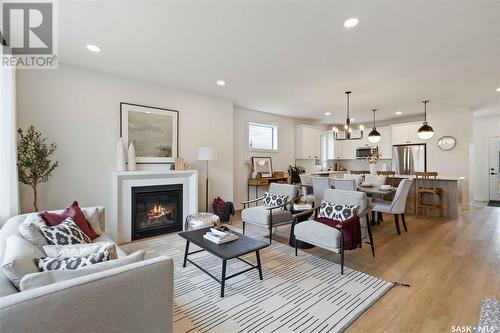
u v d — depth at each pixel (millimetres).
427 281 2496
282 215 3793
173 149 4430
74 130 3477
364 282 2480
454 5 2104
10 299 890
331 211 3289
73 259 1360
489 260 2990
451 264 2893
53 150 3305
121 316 1127
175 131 4457
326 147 8367
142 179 3941
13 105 2684
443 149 6277
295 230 3168
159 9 2180
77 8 2158
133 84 4004
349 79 3967
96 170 3654
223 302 2150
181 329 1804
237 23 2404
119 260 1274
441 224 4707
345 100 5301
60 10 2184
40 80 3227
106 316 1083
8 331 863
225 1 2072
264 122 6641
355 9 2178
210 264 2922
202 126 4852
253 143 6516
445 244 3582
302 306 2088
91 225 2633
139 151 4047
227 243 2561
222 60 3268
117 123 3840
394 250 3365
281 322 1890
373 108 6098
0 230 1951
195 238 2707
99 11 2201
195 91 4676
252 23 2404
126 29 2514
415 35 2607
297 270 2764
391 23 2387
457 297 2197
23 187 3111
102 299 1068
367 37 2654
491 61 3248
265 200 4246
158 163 4258
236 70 3621
